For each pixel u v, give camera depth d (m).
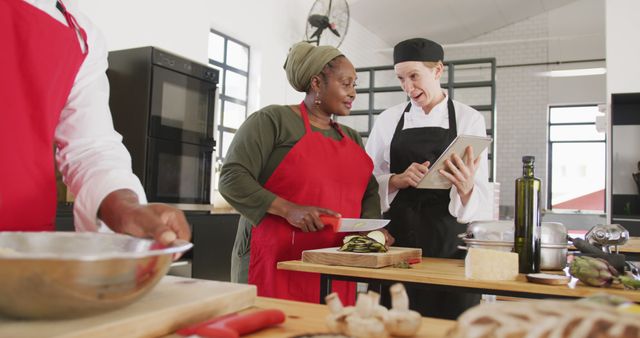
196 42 4.56
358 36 8.23
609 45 5.46
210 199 3.45
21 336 0.52
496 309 0.50
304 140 1.80
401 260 1.64
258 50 5.62
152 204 0.80
